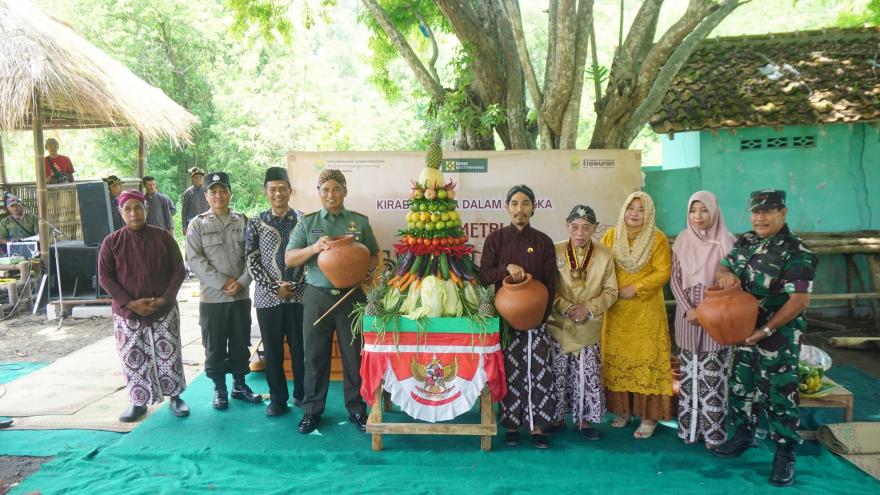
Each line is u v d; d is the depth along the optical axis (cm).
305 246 427
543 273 399
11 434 439
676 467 383
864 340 629
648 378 411
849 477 365
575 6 544
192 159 2062
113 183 909
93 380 549
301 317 465
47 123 1169
